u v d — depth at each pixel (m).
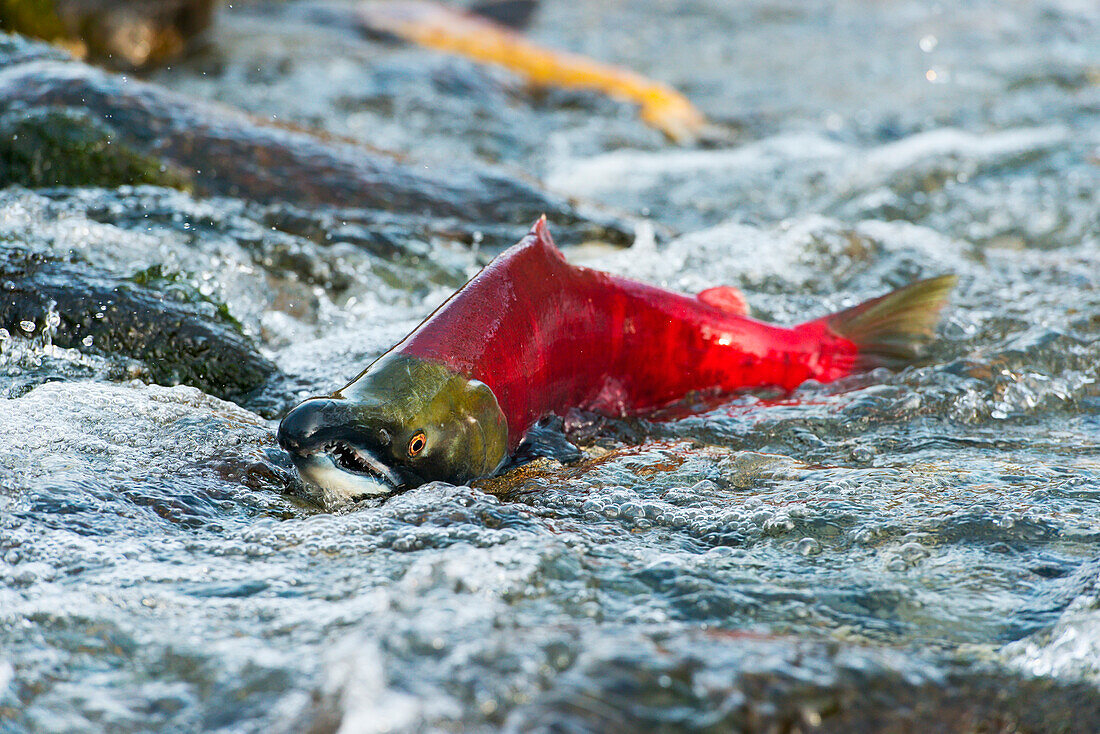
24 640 6.95
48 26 36.62
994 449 11.66
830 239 19.16
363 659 6.25
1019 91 42.53
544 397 11.61
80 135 18.11
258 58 40.78
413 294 17.17
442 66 41.09
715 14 62.22
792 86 46.03
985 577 8.28
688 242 19.03
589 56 52.31
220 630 7.09
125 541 8.50
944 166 28.95
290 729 5.95
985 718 6.45
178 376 12.70
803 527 9.28
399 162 21.64
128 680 6.59
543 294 11.59
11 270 13.12
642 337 12.91
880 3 64.69
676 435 12.34
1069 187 26.80
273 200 19.52
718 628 7.27
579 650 6.30
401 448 9.52
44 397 11.07
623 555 8.51
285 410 12.35
